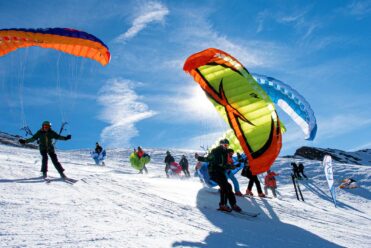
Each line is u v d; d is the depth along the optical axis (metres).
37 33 10.27
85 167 18.41
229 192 8.54
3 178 8.49
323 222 9.90
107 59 11.63
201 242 5.41
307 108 12.56
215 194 10.46
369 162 56.47
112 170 19.27
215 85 10.12
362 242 7.91
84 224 5.34
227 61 10.03
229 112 10.15
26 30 10.26
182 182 11.84
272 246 6.09
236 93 10.00
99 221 5.67
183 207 8.09
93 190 8.39
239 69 10.06
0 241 4.08
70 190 8.00
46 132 9.47
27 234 4.48
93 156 22.36
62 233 4.71
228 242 5.73
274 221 8.66
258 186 11.91
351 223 10.95
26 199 6.41
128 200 7.82
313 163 27.20
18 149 26.56
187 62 9.80
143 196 8.50
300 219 9.62
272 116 9.74
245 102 9.96
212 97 10.16
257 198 11.42
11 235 4.35
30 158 16.86
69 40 10.42
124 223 5.80
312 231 8.19
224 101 10.05
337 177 23.22
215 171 8.59
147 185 10.10
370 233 9.59
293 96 12.74
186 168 20.22
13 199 6.24
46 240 4.34
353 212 15.19
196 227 6.46
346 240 7.80
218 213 8.17
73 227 5.08
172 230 5.88
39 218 5.29
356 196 19.83
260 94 9.86
